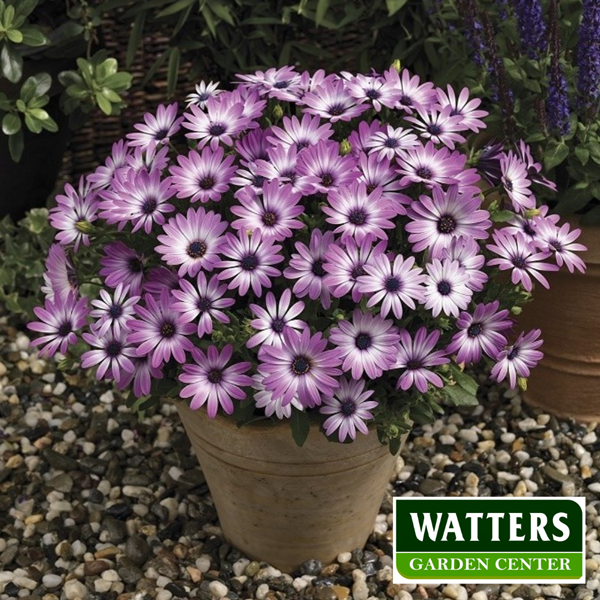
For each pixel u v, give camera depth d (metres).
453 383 1.06
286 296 1.02
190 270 1.02
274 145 1.07
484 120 1.27
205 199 1.03
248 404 1.04
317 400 1.00
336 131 1.12
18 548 1.23
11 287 1.49
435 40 1.37
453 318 1.06
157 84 1.72
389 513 1.27
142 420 1.35
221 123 1.08
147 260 1.07
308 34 1.62
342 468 1.10
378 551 1.22
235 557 1.21
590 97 1.21
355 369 1.01
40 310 1.07
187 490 1.28
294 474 1.09
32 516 1.26
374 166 1.05
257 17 1.48
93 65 1.41
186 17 1.43
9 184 1.49
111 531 1.24
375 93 1.08
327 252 1.01
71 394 1.41
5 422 1.37
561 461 1.32
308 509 1.13
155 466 1.31
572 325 1.30
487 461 1.33
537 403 1.38
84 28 1.41
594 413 1.37
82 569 1.21
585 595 1.19
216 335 1.02
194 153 1.05
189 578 1.20
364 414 1.03
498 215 1.09
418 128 1.08
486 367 1.42
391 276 1.01
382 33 1.53
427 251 1.05
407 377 1.03
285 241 1.06
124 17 1.46
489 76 1.27
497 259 1.05
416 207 1.03
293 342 1.01
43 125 1.37
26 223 1.50
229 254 1.02
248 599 1.18
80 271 1.12
